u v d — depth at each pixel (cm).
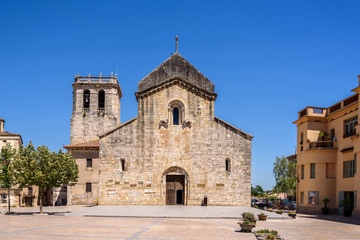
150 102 5009
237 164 4950
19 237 2122
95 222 3059
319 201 4806
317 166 4881
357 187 4112
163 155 4916
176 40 5241
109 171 4875
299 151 5366
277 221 3488
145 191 4850
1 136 7019
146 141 4934
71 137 7269
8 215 3859
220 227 2797
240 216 3659
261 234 2077
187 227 2750
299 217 4078
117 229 2562
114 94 7500
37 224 2850
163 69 5125
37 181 3969
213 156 4934
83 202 6003
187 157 4919
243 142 5000
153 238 2155
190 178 4875
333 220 3712
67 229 2533
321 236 2412
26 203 6794
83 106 7419
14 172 4062
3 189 6600
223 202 4853
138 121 4969
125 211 4053
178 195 4919
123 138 4941
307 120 5122
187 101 5025
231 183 4903
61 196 6488
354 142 4197
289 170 7588
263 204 5984
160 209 4284
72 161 4231
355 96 4497
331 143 4881
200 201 4838
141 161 4900
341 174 4659
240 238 2198
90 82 7438
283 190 7581
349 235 2492
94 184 6034
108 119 7306
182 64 5150
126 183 4856
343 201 4291
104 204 4819
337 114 4862
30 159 4053
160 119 4978
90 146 6081
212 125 5000
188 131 4966
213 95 5056
